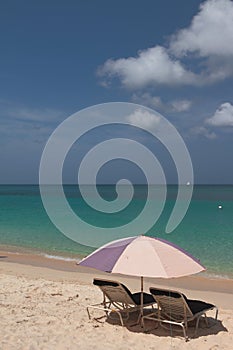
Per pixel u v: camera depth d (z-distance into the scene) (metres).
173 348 6.09
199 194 72.56
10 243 19.30
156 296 6.65
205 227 25.34
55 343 6.16
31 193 80.75
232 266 14.28
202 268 6.41
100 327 6.94
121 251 6.48
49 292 9.38
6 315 7.46
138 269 6.07
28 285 10.11
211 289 11.01
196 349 6.09
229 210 37.00
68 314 7.64
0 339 6.22
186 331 6.77
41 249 17.75
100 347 6.06
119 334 6.62
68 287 10.02
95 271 13.16
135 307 7.24
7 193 82.56
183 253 6.57
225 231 23.53
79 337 6.45
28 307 8.04
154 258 6.22
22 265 14.07
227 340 6.45
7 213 34.53
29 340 6.23
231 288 11.15
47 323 7.07
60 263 14.56
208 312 8.07
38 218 30.50
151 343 6.27
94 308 7.48
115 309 7.41
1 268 13.38
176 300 6.41
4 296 8.89
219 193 78.19
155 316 7.38
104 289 7.14
